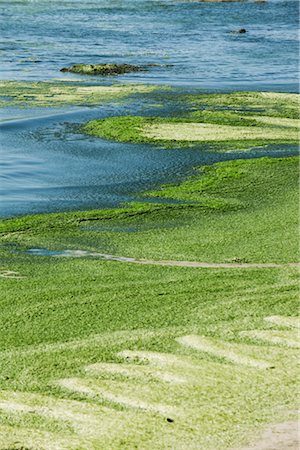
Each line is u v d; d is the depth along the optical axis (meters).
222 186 36.91
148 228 30.69
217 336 20.11
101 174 39.03
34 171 39.31
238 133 47.69
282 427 15.61
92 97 58.81
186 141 45.59
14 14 119.88
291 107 55.75
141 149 43.91
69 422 15.78
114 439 15.13
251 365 18.39
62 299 23.03
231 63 78.25
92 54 82.44
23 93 59.91
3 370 18.30
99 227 30.72
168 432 15.41
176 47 89.75
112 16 122.00
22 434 15.28
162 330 20.61
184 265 26.36
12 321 21.45
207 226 30.92
